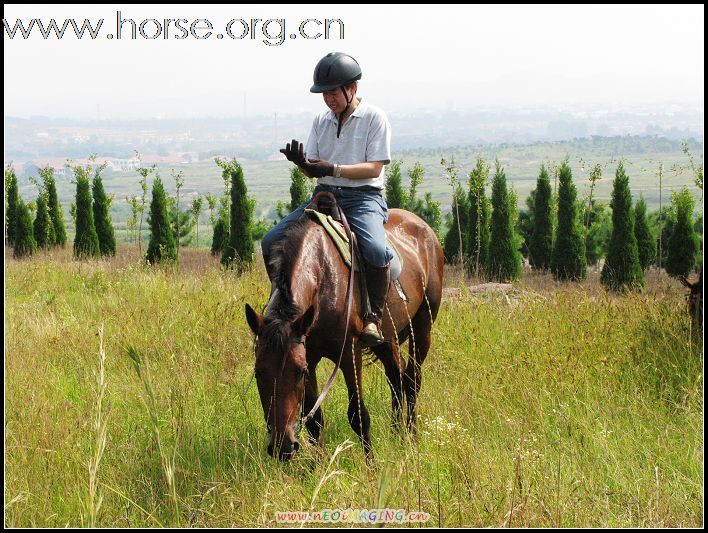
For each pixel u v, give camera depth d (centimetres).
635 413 563
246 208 1773
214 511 421
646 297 875
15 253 2306
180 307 891
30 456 475
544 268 2089
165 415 565
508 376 630
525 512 388
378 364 668
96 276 1315
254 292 966
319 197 529
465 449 459
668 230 2233
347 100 527
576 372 639
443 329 808
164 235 1892
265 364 421
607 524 405
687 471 477
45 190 2581
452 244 2102
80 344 766
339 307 486
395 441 526
